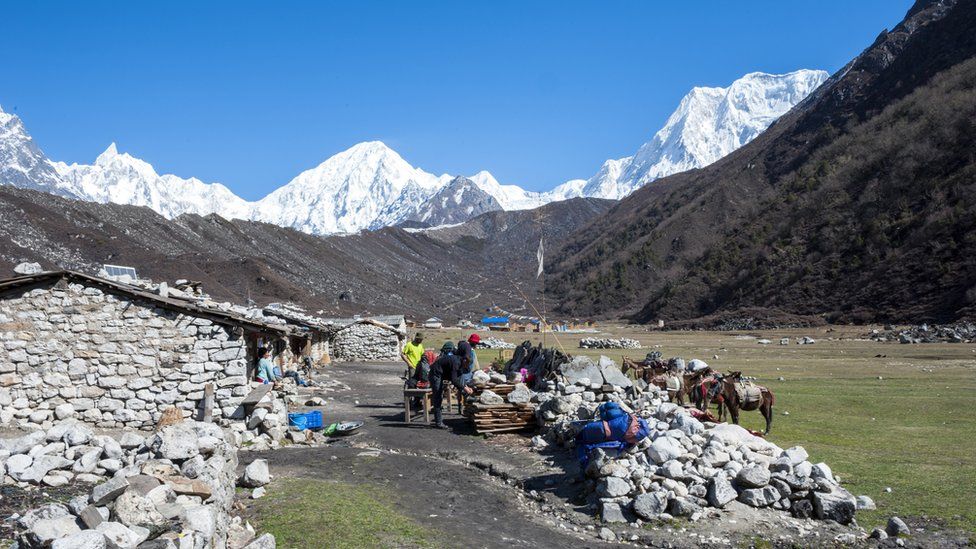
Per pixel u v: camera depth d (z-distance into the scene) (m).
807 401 26.06
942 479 13.47
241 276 117.44
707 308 149.38
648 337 100.94
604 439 13.10
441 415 20.25
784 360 50.66
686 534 10.73
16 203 106.44
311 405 25.25
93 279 18.94
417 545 10.10
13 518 7.20
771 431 19.30
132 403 18.84
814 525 10.98
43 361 18.84
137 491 7.73
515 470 14.82
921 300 99.06
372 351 52.41
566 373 19.61
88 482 9.16
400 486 13.69
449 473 14.93
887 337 76.62
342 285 165.88
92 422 18.75
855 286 116.62
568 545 10.52
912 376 36.44
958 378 34.91
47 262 91.44
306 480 13.66
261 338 22.02
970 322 82.19
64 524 6.51
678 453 12.71
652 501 11.34
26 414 18.53
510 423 18.69
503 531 11.09
